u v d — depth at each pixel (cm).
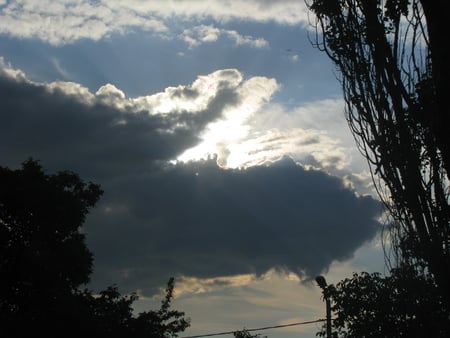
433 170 1004
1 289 2489
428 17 785
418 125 1022
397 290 1133
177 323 2966
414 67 1033
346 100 1124
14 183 2639
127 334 2600
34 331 2422
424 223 1010
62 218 2677
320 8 1157
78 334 2481
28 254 2497
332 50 1145
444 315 1091
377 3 1103
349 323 1255
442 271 980
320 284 1383
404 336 1138
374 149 1084
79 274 2658
